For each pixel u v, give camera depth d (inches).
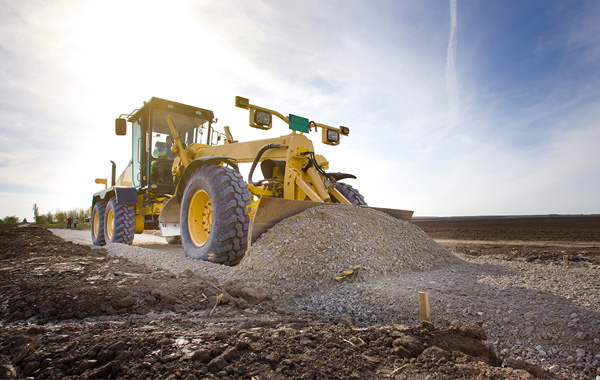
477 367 61.2
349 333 76.4
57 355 61.0
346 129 233.8
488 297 111.6
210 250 166.4
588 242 416.8
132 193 264.5
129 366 57.6
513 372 59.9
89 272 143.3
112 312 97.3
